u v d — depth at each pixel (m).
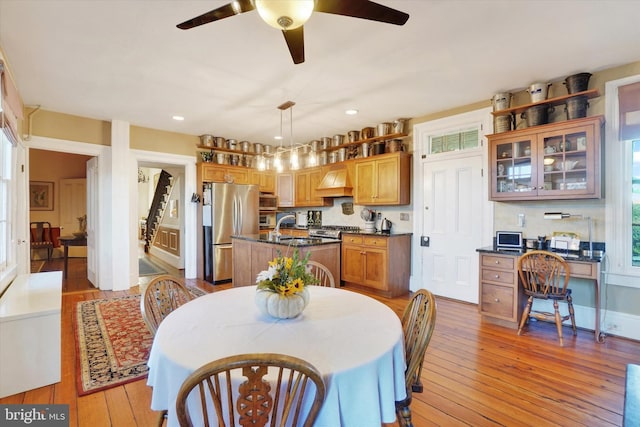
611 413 1.86
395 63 2.81
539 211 3.44
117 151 4.50
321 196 5.62
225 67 2.87
